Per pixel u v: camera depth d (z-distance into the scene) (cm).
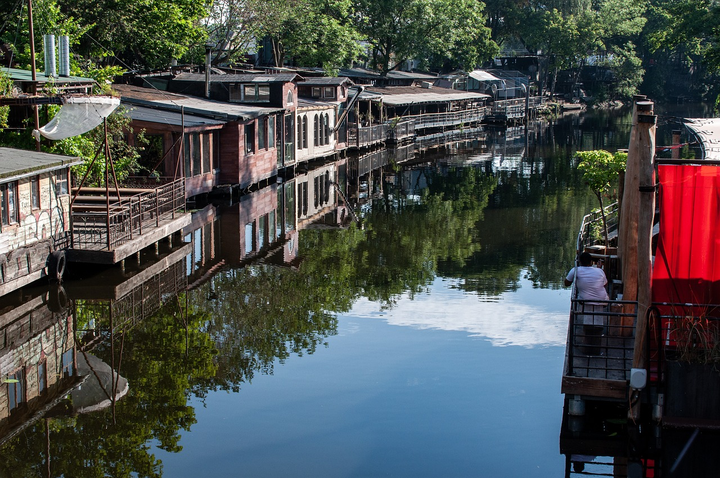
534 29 8794
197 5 3978
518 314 1789
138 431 1179
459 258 2344
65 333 1593
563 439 1121
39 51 2905
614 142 5825
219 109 3328
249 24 4859
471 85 8288
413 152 5334
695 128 2166
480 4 7938
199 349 1536
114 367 1433
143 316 1714
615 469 1051
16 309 1689
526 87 7800
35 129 2062
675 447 1083
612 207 2495
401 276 2128
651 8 10075
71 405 1270
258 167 3519
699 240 1138
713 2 5919
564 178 4025
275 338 1609
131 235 2016
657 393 1098
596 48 9294
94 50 3625
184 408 1264
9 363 1438
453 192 3612
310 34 5556
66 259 1880
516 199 3400
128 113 2814
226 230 2617
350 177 4094
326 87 4775
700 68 10462
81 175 2388
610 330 1323
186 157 2898
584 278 1298
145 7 3647
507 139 6206
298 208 3150
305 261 2270
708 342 1079
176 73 4084
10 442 1138
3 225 1645
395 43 6881
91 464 1073
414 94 6500
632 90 9812
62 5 3391
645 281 1080
